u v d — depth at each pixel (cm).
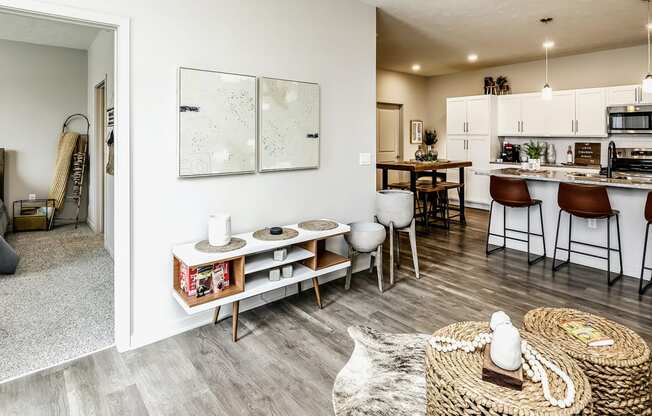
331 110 356
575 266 411
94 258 442
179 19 257
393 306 314
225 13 278
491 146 713
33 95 575
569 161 656
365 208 396
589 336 175
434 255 454
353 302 322
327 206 361
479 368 149
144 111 247
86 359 239
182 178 267
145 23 244
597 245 399
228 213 292
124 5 236
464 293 340
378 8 406
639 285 347
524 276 381
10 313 302
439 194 625
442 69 781
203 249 254
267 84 303
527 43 566
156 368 230
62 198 591
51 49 580
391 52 625
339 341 259
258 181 308
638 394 161
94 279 377
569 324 188
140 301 255
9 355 242
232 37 283
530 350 154
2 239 381
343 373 223
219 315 293
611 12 427
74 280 374
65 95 596
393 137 834
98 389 210
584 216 371
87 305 318
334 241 370
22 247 483
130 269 249
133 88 242
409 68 770
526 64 709
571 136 633
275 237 282
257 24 296
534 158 497
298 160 329
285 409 194
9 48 553
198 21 266
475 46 585
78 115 607
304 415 190
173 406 197
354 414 188
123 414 192
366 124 389
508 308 309
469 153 742
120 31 235
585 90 609
